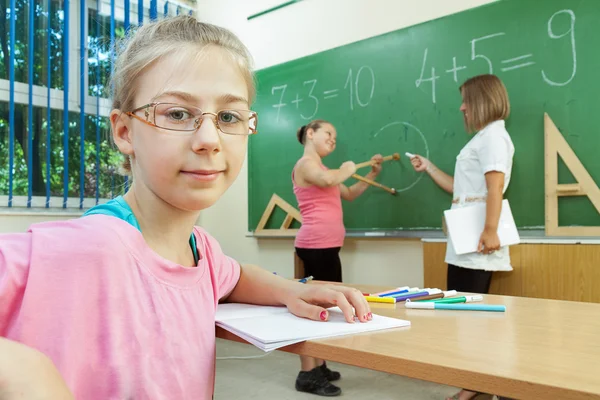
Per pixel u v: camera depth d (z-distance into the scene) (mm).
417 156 2387
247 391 2156
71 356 539
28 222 2604
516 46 2141
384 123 2549
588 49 1967
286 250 2982
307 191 2406
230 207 3311
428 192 2391
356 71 2660
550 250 1981
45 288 527
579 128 1979
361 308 741
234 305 886
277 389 2180
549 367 486
